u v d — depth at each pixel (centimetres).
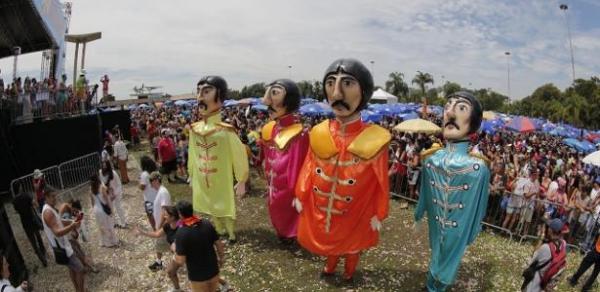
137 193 1417
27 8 1628
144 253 925
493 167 1224
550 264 613
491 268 862
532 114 6334
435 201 715
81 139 1795
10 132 1416
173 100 5406
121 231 1053
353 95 700
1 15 1641
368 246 739
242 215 1159
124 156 1545
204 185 954
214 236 617
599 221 971
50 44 1848
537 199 1025
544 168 1331
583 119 4759
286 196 912
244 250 922
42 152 1541
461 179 685
